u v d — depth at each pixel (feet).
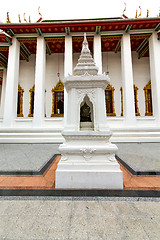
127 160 15.17
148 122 32.30
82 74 10.54
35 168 12.71
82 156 8.98
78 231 5.18
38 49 33.91
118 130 30.71
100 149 8.79
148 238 4.88
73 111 9.88
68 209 6.52
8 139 29.60
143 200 7.25
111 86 43.42
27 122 32.99
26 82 45.01
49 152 19.92
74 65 43.86
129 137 29.66
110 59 44.57
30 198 7.49
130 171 11.72
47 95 43.39
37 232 5.16
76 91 10.12
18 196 7.71
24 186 8.93
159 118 31.12
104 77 9.78
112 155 8.96
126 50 33.06
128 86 31.89
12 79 33.14
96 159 8.90
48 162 14.55
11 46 34.42
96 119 9.84
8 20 33.42
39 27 31.37
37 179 10.12
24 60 45.88
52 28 32.12
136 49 43.52
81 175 8.49
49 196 7.66
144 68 44.16
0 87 61.31
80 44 38.68
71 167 8.68
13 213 6.25
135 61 44.50
